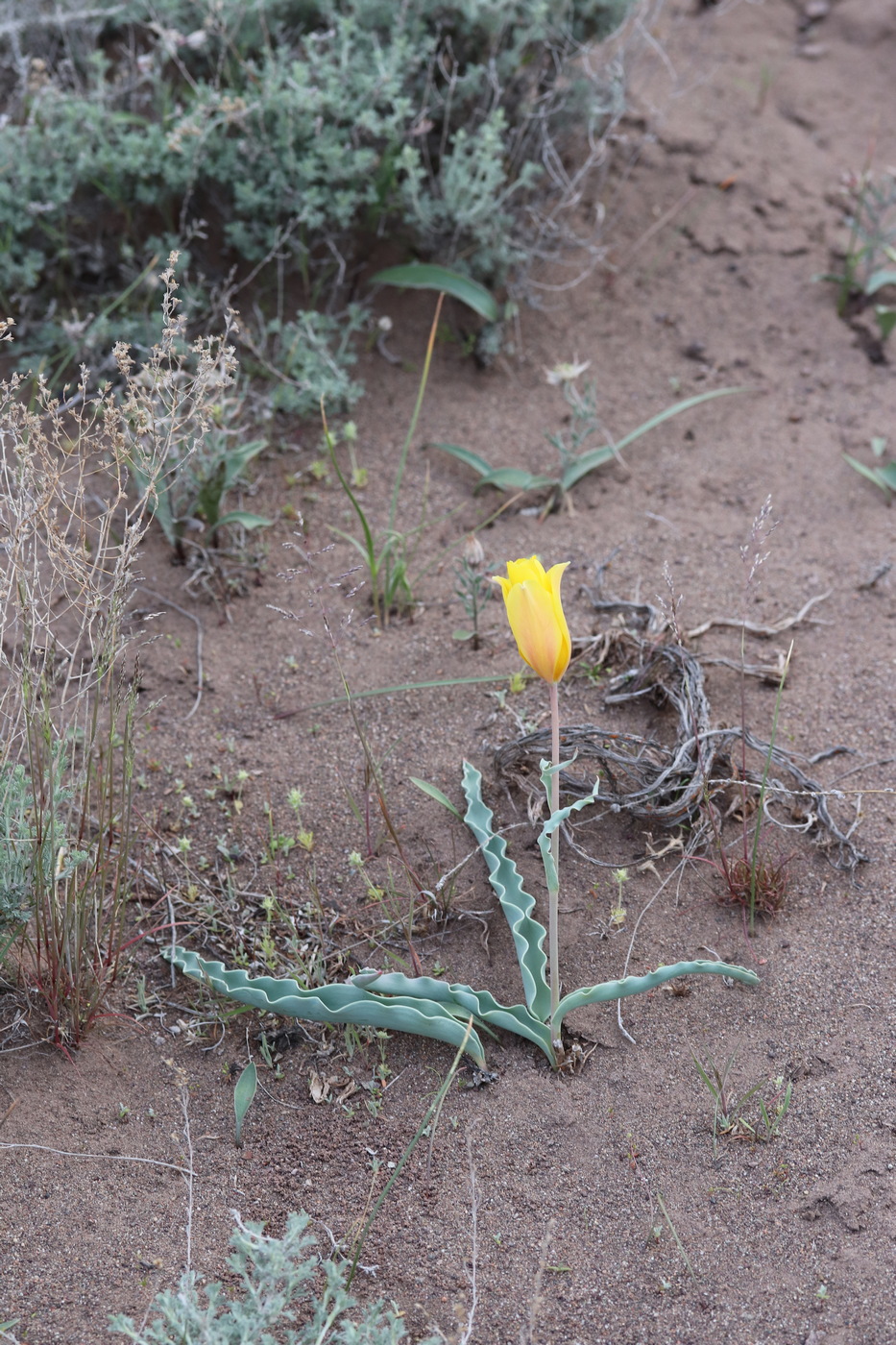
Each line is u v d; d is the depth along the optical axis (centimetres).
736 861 185
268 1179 175
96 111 212
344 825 188
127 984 182
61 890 182
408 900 185
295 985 179
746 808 188
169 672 197
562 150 226
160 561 203
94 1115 177
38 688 182
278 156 212
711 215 227
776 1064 178
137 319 213
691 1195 174
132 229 217
